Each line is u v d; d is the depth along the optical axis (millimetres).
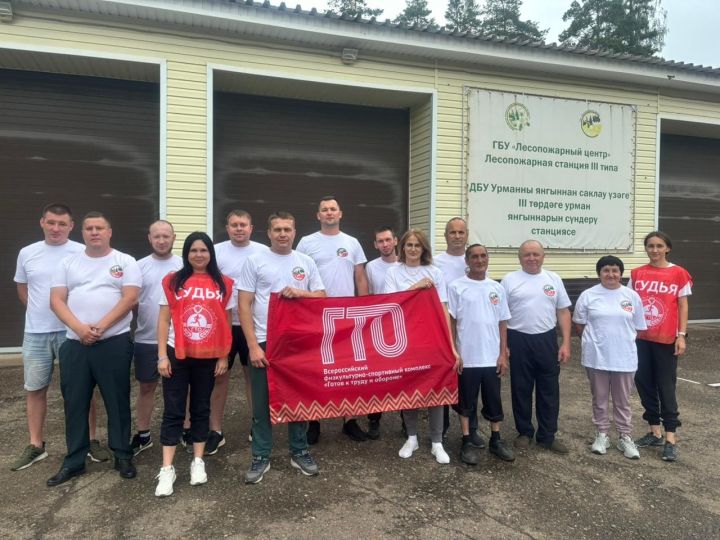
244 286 3611
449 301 4141
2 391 5539
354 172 8508
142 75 7090
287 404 3605
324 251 4480
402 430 4617
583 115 8875
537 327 4172
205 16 6410
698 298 10930
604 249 9133
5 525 2986
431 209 8125
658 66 8750
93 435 4012
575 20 27500
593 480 3715
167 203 6730
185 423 4055
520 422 4293
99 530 2945
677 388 6219
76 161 7137
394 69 7793
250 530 2963
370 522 3080
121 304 3475
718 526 3152
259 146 7992
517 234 8578
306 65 7320
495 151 8391
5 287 6941
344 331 3816
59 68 6820
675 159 10719
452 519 3143
